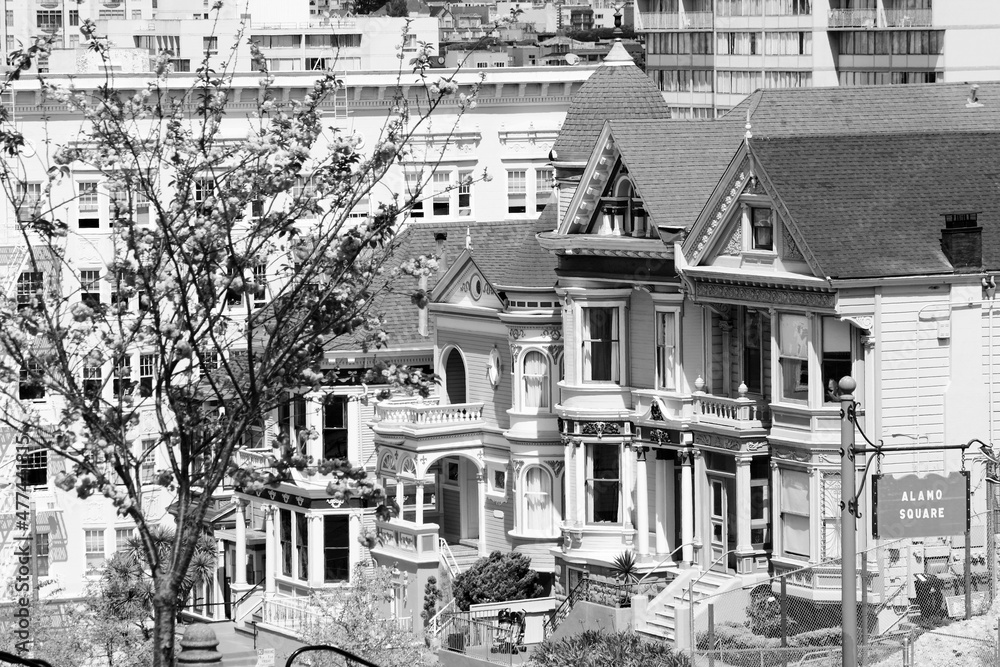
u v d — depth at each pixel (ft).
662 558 296.10
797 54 613.93
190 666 166.50
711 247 278.26
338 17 589.32
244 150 171.22
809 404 264.11
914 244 264.11
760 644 254.88
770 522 277.03
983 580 255.09
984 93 310.65
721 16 645.92
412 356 341.62
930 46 582.76
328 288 162.50
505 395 323.16
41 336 173.27
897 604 253.85
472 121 461.78
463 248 349.41
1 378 159.94
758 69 630.74
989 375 266.77
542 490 314.96
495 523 325.83
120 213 162.81
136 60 477.77
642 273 292.81
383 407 325.01
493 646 280.51
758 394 281.74
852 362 263.08
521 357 314.96
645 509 297.33
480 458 327.26
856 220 265.34
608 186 299.38
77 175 416.05
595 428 299.99
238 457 344.90
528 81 462.60
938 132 282.56
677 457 290.35
